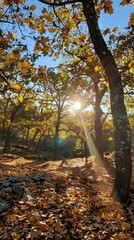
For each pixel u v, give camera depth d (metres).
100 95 17.33
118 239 4.27
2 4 5.15
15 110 32.91
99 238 4.21
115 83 6.48
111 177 11.94
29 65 4.97
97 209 5.56
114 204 6.03
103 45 6.43
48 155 39.44
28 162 22.50
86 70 6.65
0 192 5.79
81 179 9.73
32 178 7.31
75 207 5.44
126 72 14.25
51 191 6.50
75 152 37.31
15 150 37.47
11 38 4.81
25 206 5.16
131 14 5.41
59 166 18.34
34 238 4.02
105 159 17.88
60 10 6.28
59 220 4.69
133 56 11.67
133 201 6.53
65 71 7.38
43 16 5.12
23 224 4.41
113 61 6.50
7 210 4.92
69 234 4.22
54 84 15.75
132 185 9.47
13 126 31.78
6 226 4.32
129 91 18.14
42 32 5.20
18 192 5.85
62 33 5.80
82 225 4.61
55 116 42.06
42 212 4.98
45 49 5.28
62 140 55.38
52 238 4.06
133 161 15.79
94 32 6.42
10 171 8.23
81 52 6.61
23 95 5.71
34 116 40.12
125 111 6.46
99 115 17.67
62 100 26.28
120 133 6.40
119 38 11.81
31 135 52.94
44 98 27.00
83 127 29.27
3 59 4.95
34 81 5.43
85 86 17.41
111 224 4.78
